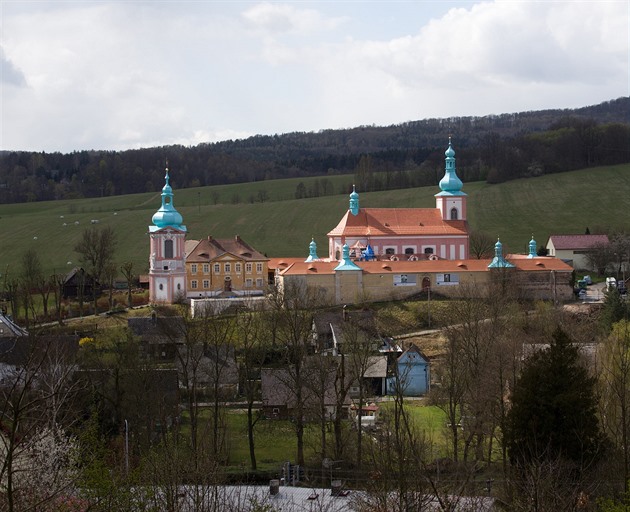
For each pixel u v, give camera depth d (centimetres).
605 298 17762
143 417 10581
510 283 19675
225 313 17988
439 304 19088
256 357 13988
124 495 6050
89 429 6712
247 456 11081
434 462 9231
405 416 8444
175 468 6650
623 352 10431
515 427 8575
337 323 16425
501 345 11600
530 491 6712
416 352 14575
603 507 6619
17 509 5303
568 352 8775
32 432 6525
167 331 13312
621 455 8188
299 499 8150
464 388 11344
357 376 10969
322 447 10369
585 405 8444
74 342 14850
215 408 10562
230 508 6612
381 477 6894
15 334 13400
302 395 11944
